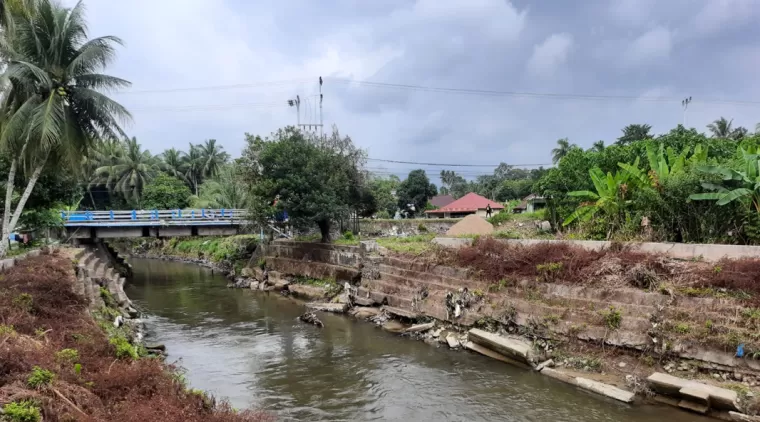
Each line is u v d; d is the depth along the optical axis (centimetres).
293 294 2466
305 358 1363
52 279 1249
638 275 1188
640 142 1991
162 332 1697
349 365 1293
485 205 5169
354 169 2795
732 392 876
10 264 1560
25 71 1650
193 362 1338
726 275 1041
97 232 3269
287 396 1081
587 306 1229
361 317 1844
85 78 1827
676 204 1299
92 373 743
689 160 1418
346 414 980
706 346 972
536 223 2523
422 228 3431
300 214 2433
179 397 767
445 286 1658
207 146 6169
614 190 1497
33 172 1831
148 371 802
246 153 2630
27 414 520
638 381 1022
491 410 978
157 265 4244
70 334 921
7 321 843
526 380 1128
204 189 5162
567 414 937
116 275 2630
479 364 1259
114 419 605
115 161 5050
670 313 1059
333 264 2470
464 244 1852
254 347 1487
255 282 2802
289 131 2705
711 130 4806
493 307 1422
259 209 2547
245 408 988
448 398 1047
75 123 1861
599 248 1368
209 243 4462
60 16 1780
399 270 1952
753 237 1143
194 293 2597
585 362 1139
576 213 1675
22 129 1645
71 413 579
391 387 1124
